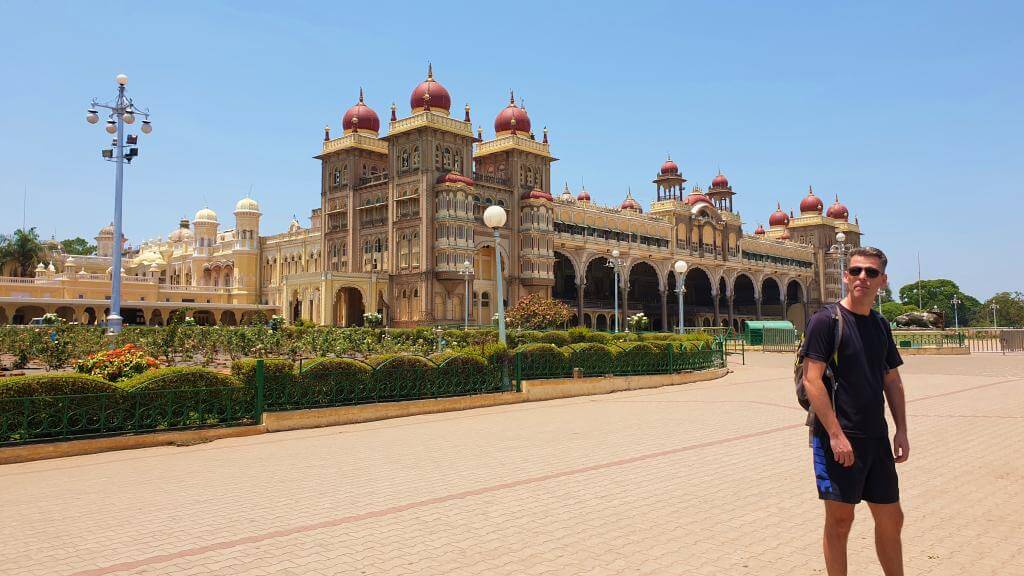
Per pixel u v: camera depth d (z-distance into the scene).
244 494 9.89
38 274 81.88
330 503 9.30
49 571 6.76
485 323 64.19
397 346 37.31
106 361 16.61
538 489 9.95
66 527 8.27
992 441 13.52
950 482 10.12
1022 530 7.85
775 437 14.35
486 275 65.00
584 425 16.62
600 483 10.29
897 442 5.72
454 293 62.06
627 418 17.88
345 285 61.81
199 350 34.28
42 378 13.30
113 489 10.32
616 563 6.82
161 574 6.63
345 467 11.83
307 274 63.72
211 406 15.41
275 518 8.58
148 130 33.31
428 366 19.89
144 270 95.56
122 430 14.11
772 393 23.97
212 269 90.94
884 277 5.66
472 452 13.10
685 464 11.62
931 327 61.41
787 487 9.93
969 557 6.96
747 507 8.87
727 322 98.56
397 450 13.48
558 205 71.56
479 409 20.36
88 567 6.86
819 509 8.75
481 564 6.82
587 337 36.06
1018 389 24.12
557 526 8.09
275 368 16.53
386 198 65.38
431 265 60.56
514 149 67.62
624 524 8.15
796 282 109.00
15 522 8.51
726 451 12.79
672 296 101.31
